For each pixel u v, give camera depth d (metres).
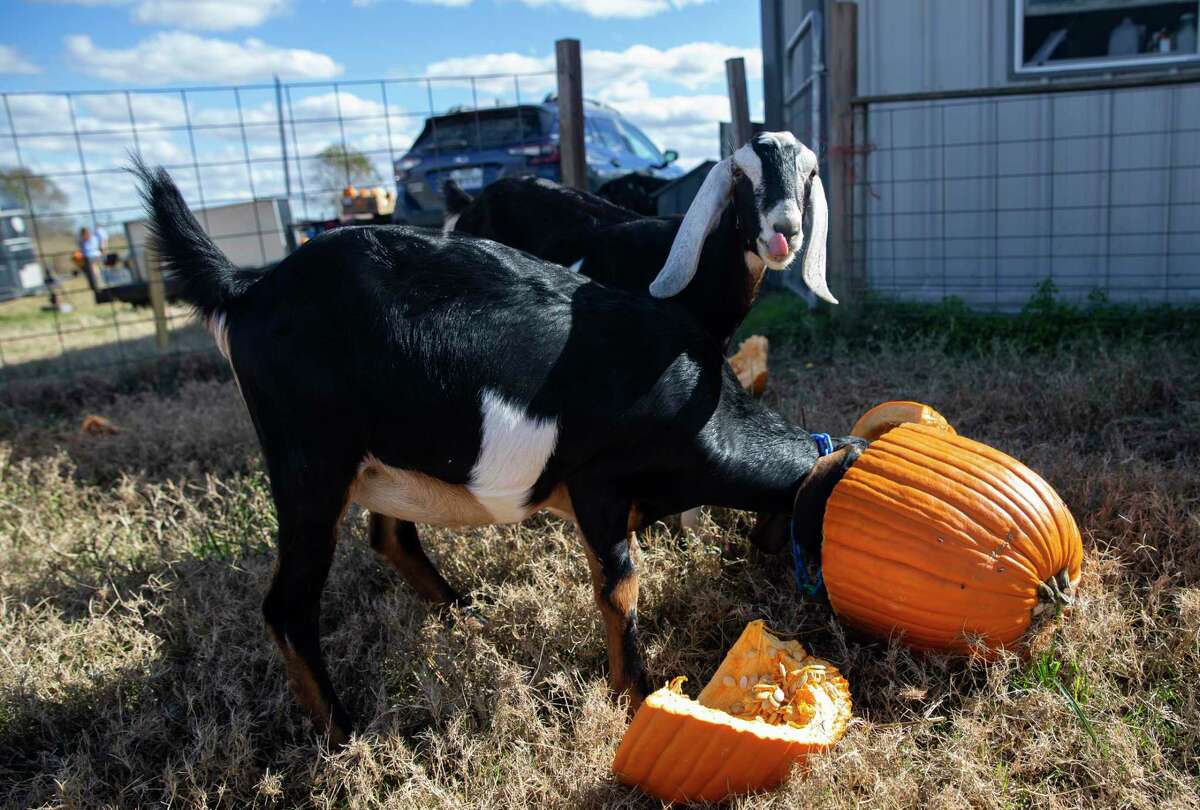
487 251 3.20
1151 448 4.75
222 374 8.13
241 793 2.98
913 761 2.74
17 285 17.33
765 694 2.80
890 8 7.91
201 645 3.57
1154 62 7.30
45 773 3.05
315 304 3.06
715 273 4.34
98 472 5.80
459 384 2.95
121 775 3.06
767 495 3.33
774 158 3.80
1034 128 7.70
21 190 11.84
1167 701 2.97
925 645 3.09
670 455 3.10
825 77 8.41
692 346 3.24
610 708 3.04
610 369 3.02
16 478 5.72
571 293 3.19
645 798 2.77
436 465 3.04
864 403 5.74
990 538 2.96
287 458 3.11
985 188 7.94
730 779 2.62
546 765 2.90
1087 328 6.59
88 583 4.15
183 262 3.32
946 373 6.13
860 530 3.08
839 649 3.29
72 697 3.34
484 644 3.43
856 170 7.77
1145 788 2.62
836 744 2.70
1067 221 7.77
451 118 10.20
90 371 8.26
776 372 6.67
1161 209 7.50
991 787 2.59
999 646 3.03
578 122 7.57
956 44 7.78
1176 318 6.61
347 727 3.18
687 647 3.40
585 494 3.08
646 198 11.44
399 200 10.31
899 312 7.41
